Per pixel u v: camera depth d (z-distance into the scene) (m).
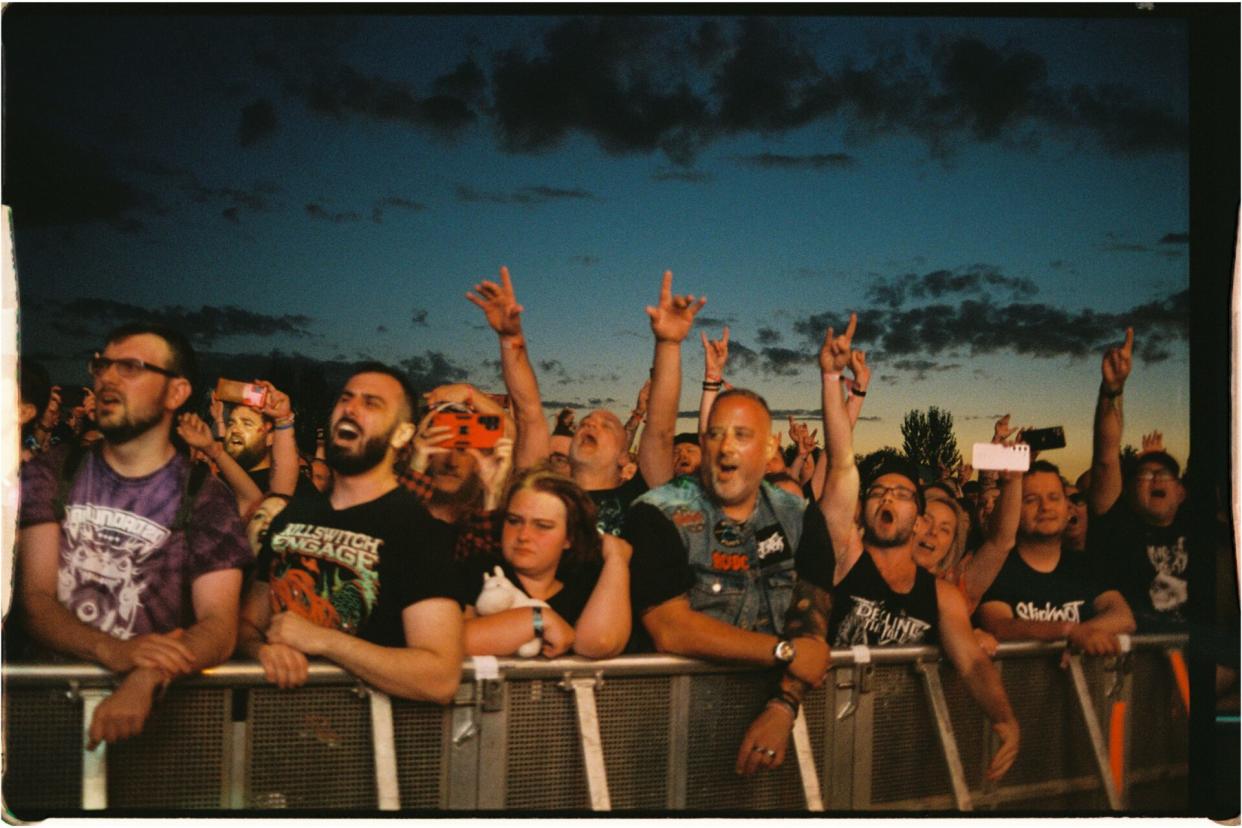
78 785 3.31
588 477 3.60
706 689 3.63
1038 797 3.92
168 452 3.46
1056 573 3.87
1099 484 3.86
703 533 3.64
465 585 3.51
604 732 3.55
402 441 3.54
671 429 3.66
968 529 3.82
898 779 3.81
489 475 3.56
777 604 3.68
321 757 3.42
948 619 3.81
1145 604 3.90
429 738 3.45
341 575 3.46
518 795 3.50
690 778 3.61
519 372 3.61
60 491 3.41
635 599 3.58
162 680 3.35
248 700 3.41
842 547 3.74
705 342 3.69
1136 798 3.96
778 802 3.70
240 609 3.44
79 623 3.38
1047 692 3.92
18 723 3.30
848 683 3.76
